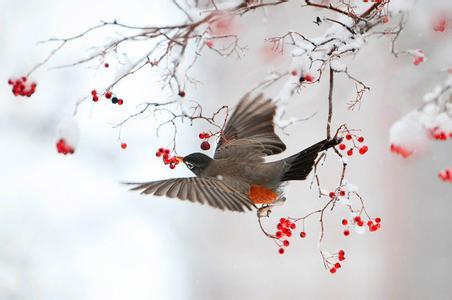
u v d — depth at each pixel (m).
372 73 9.64
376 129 14.89
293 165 7.50
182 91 6.91
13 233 13.27
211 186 7.39
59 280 13.23
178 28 6.95
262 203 7.51
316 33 9.45
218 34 7.62
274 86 9.16
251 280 16.06
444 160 13.97
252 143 7.84
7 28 14.09
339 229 16.28
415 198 15.73
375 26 7.47
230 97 13.15
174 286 14.87
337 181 16.27
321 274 16.12
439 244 15.58
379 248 15.97
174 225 14.73
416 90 9.48
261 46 8.80
